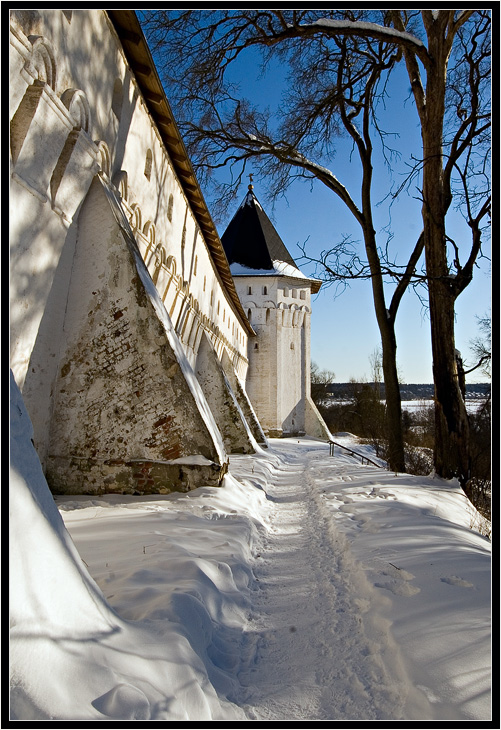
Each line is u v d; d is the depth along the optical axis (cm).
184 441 671
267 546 611
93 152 595
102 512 548
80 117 565
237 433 1561
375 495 841
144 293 645
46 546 196
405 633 297
